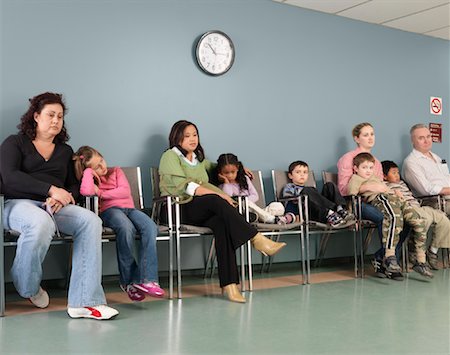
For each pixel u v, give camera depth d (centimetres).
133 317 258
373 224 394
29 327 239
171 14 394
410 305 285
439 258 504
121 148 372
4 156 280
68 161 302
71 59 356
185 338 218
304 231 371
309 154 454
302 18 455
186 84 398
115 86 371
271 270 430
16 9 340
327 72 467
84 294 256
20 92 340
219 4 414
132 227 296
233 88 418
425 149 475
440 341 212
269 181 432
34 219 260
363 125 443
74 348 204
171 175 336
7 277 334
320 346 205
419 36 527
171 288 308
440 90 541
